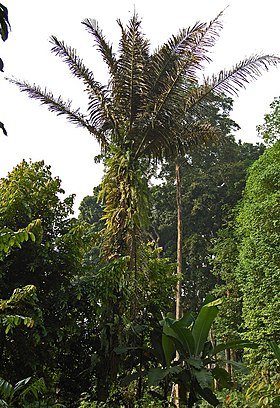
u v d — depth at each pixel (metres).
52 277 8.83
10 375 8.24
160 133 9.43
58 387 8.90
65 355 9.03
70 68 9.88
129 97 9.66
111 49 9.78
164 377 7.67
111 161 9.27
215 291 22.64
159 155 9.70
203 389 7.89
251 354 17.16
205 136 9.96
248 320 17.89
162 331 8.69
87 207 27.30
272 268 16.92
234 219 24.55
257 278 17.72
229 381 8.40
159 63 9.47
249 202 20.69
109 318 8.60
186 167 26.83
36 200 9.01
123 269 8.25
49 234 9.22
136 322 8.79
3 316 5.43
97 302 8.44
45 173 9.59
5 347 8.27
